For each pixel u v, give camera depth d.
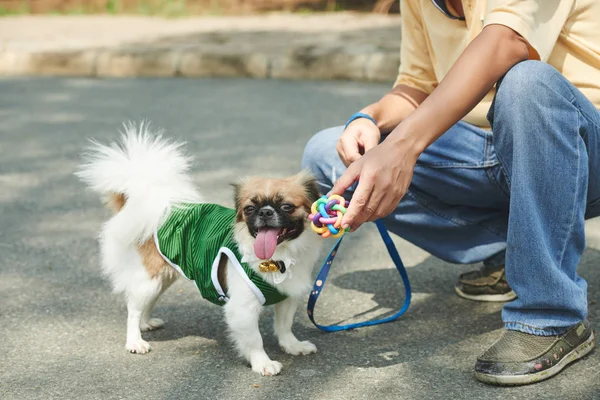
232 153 4.32
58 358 2.40
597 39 2.29
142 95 6.07
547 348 2.21
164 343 2.49
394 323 2.53
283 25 8.39
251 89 6.16
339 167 2.54
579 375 2.22
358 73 6.38
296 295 2.37
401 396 2.19
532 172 2.16
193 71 6.84
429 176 2.50
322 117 5.14
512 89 2.16
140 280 2.48
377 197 2.15
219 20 9.02
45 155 4.46
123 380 2.30
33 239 3.22
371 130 2.43
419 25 2.58
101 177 2.51
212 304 2.71
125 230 2.49
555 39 2.21
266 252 2.26
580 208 2.20
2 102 5.97
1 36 8.09
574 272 2.24
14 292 2.78
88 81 6.77
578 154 2.16
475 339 2.42
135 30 8.41
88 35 8.15
